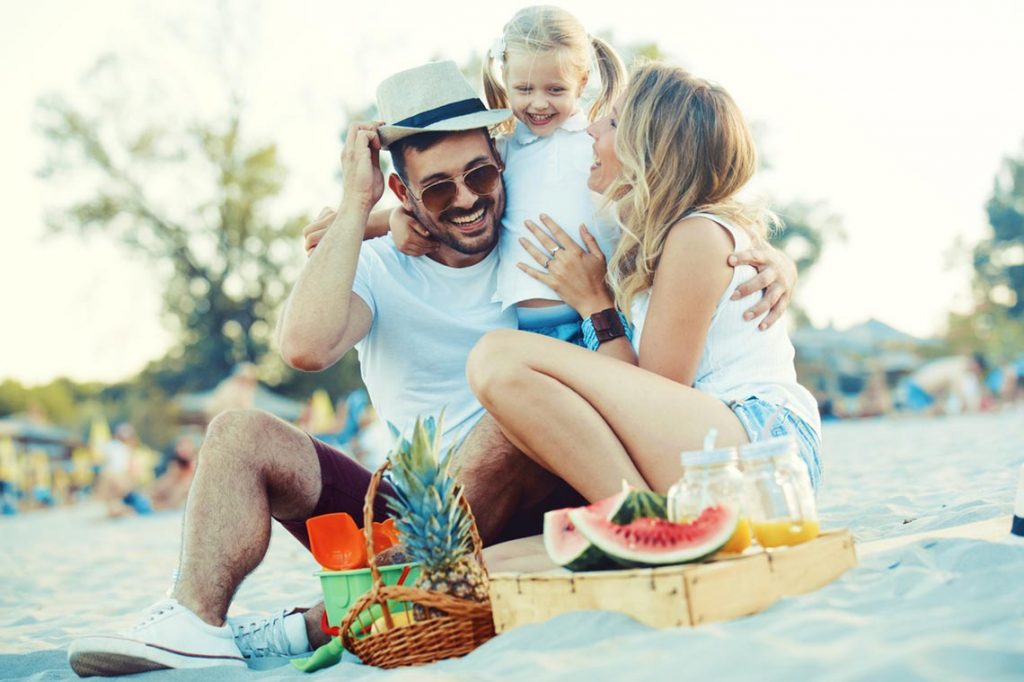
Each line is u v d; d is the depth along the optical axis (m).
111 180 40.16
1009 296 50.81
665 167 3.77
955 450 11.12
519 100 4.50
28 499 28.88
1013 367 29.64
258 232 41.09
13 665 4.07
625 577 2.74
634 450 3.40
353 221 4.12
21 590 7.85
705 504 2.88
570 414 3.33
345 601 3.30
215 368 41.72
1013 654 2.06
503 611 2.98
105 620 5.61
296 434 3.75
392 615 3.11
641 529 2.81
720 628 2.58
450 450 3.12
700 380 3.74
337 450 3.94
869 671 2.06
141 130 40.09
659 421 3.39
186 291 41.31
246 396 23.53
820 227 46.34
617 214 3.96
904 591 2.78
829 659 2.21
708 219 3.70
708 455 2.90
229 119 40.41
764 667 2.24
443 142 4.15
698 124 3.79
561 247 4.09
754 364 3.73
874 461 10.85
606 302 4.02
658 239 3.76
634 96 3.88
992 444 11.39
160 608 3.35
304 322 4.00
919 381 30.03
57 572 9.09
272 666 3.52
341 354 4.12
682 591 2.64
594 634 2.69
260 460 3.61
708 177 3.78
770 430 3.54
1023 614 2.38
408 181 4.21
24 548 13.03
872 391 31.05
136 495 20.80
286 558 7.78
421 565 3.11
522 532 3.96
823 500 6.91
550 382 3.34
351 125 4.26
